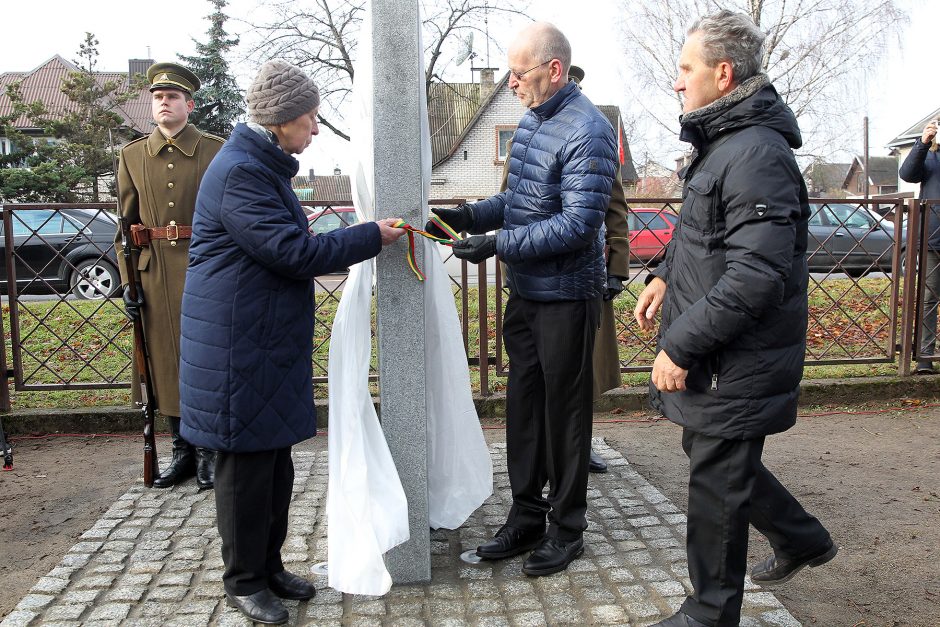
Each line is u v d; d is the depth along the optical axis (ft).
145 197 12.33
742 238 6.73
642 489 12.35
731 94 7.05
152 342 12.35
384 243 8.49
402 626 8.36
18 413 15.76
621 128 85.56
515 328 10.05
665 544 10.27
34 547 10.71
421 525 9.21
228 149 7.95
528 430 10.03
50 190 76.07
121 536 10.67
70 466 13.99
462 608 8.72
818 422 16.42
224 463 8.17
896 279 17.88
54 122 80.53
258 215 7.70
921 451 14.40
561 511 9.65
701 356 7.08
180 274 12.26
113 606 8.79
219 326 7.85
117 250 12.53
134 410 15.96
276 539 8.85
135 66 127.44
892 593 9.30
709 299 6.89
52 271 30.63
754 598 8.80
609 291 12.92
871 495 12.32
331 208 15.51
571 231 8.79
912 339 18.07
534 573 9.39
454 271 23.84
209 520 11.24
